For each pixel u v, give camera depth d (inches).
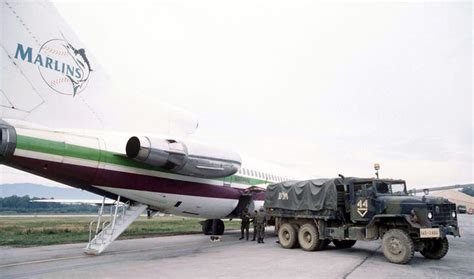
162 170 517.3
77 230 831.7
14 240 619.5
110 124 480.1
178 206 573.9
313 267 378.6
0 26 382.0
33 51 404.5
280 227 569.0
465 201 3169.3
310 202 519.8
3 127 357.4
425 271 364.2
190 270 356.5
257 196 714.8
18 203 4756.4
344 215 502.9
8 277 321.1
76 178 429.7
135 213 512.1
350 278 323.9
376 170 552.1
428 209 418.6
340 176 512.1
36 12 408.5
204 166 531.2
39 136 386.3
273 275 333.4
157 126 539.5
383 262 422.0
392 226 445.1
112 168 455.8
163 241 642.8
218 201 636.1
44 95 411.2
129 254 473.1
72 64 440.8
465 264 412.5
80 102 447.5
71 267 371.6
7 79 383.2
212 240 660.1
